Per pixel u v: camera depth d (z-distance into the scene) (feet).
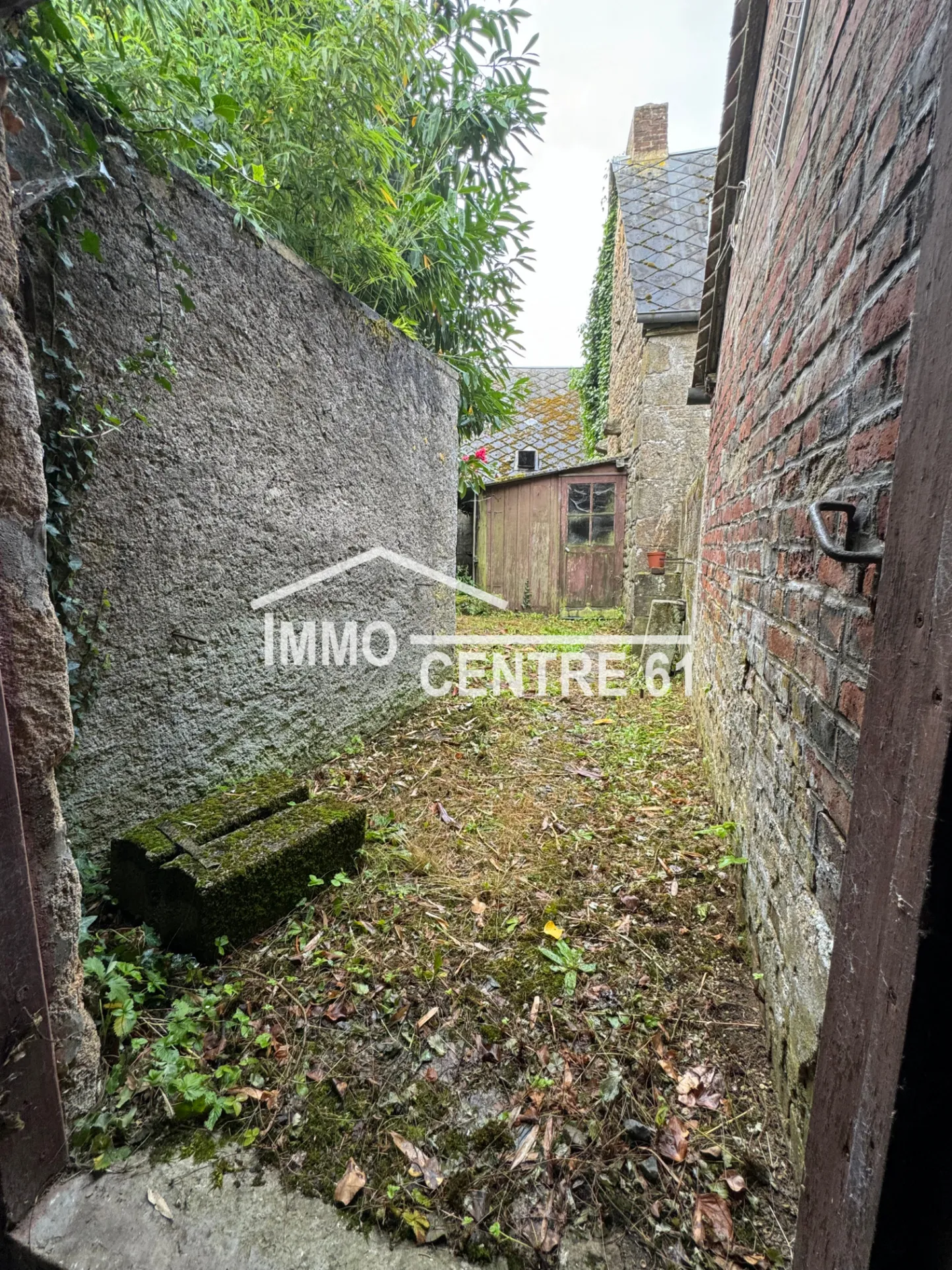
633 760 9.14
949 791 1.52
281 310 6.81
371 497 9.20
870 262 2.75
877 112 2.75
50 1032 2.92
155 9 4.75
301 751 7.86
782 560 4.51
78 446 4.50
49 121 3.98
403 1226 2.83
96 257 4.14
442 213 9.61
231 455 6.22
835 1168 2.00
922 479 1.76
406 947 4.84
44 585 3.00
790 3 5.15
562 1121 3.41
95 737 4.92
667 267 18.35
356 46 6.18
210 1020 3.96
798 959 3.30
